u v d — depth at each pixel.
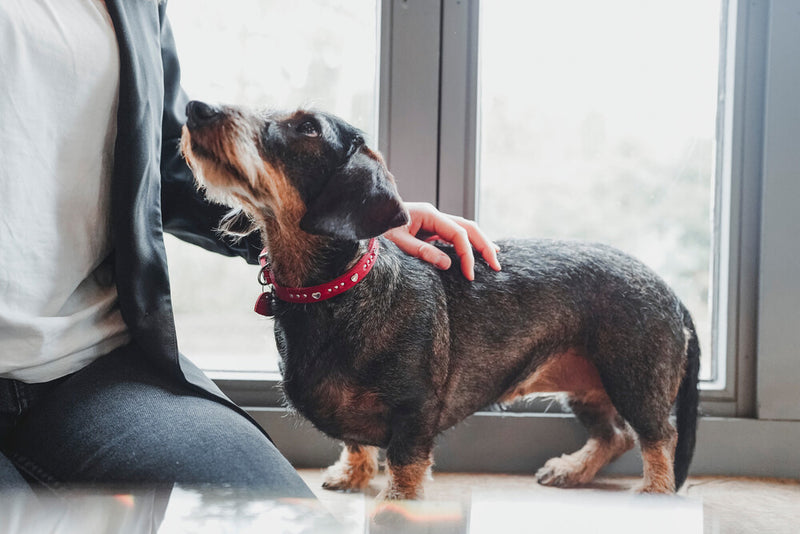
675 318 1.34
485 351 1.24
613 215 1.60
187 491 0.66
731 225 1.50
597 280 1.32
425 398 1.13
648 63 1.57
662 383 1.32
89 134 0.93
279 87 1.58
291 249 1.11
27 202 0.88
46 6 0.90
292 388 1.16
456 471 1.54
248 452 0.85
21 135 0.87
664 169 1.58
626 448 1.48
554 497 0.57
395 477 1.12
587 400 1.47
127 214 0.95
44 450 0.87
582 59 1.57
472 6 1.49
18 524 0.51
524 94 1.57
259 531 0.52
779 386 1.49
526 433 1.53
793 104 1.46
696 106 1.56
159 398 0.93
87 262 0.96
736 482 1.47
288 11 1.56
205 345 1.63
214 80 1.58
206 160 1.06
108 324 1.00
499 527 0.51
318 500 0.61
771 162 1.46
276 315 1.16
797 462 1.49
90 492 0.64
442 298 1.20
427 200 1.51
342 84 1.56
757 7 1.48
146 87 0.99
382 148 1.50
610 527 0.51
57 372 0.94
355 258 1.11
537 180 1.59
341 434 1.20
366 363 1.10
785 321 1.48
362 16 1.55
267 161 1.08
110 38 0.94
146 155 0.96
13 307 0.88
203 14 1.57
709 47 1.55
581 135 1.58
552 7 1.56
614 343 1.30
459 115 1.50
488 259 1.27
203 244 1.26
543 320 1.29
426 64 1.50
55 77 0.90
